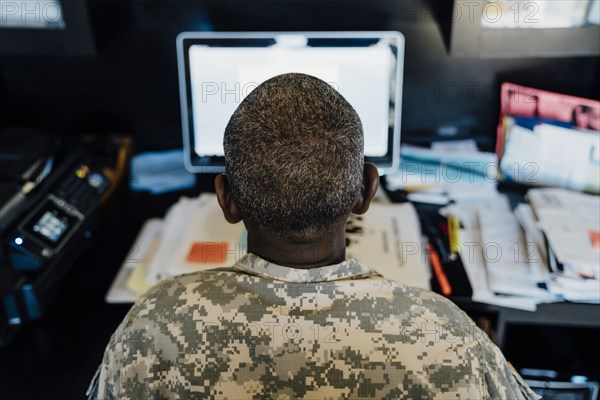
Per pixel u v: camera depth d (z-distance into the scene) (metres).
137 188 1.87
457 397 0.80
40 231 1.50
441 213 1.72
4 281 1.44
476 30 1.61
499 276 1.48
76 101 2.02
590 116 1.73
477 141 2.02
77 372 1.41
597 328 1.75
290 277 0.84
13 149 1.58
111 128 2.06
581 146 1.72
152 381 0.83
